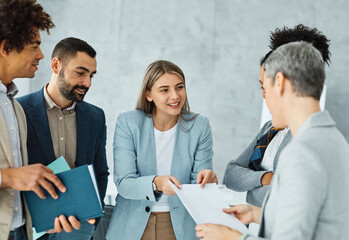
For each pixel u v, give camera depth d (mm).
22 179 1237
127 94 4742
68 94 1754
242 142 4637
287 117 1038
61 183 1329
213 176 1681
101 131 1961
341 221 927
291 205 883
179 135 1857
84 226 1843
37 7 1370
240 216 1385
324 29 4398
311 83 992
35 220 1363
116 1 4688
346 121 4387
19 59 1343
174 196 1781
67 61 1726
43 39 4762
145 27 4672
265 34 4508
